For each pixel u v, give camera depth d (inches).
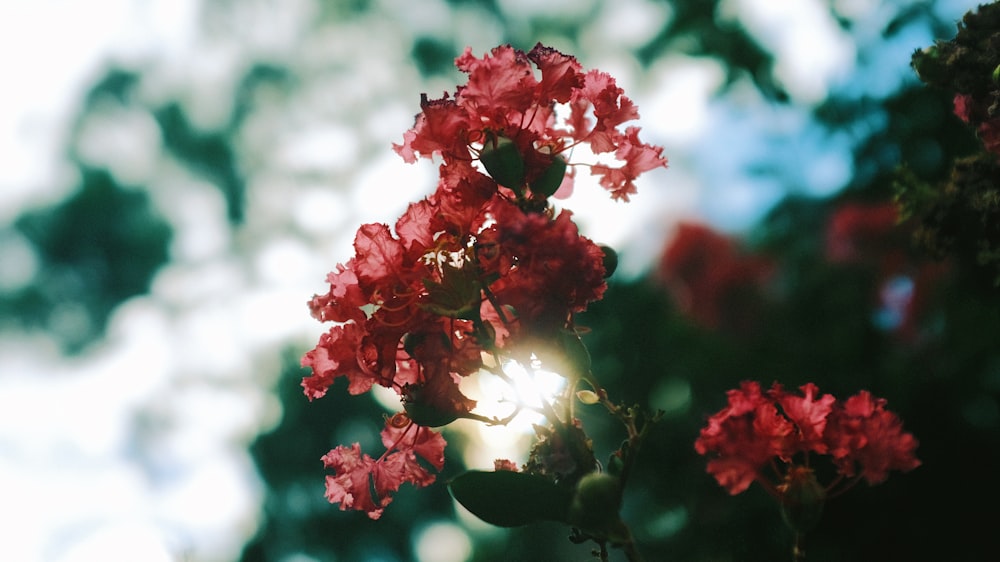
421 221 74.4
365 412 379.6
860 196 163.5
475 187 74.3
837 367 152.6
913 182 99.7
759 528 146.2
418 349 72.4
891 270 151.9
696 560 153.2
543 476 70.1
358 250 73.8
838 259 159.5
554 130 81.2
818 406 70.2
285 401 390.6
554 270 67.9
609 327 178.5
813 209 175.2
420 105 76.1
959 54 89.5
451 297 71.0
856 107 167.9
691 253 173.8
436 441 81.4
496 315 75.0
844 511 135.0
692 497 157.0
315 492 382.0
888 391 143.4
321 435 382.3
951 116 151.3
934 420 138.3
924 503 133.9
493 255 71.0
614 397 172.9
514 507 68.1
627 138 84.1
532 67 83.4
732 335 167.3
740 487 69.0
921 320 145.9
